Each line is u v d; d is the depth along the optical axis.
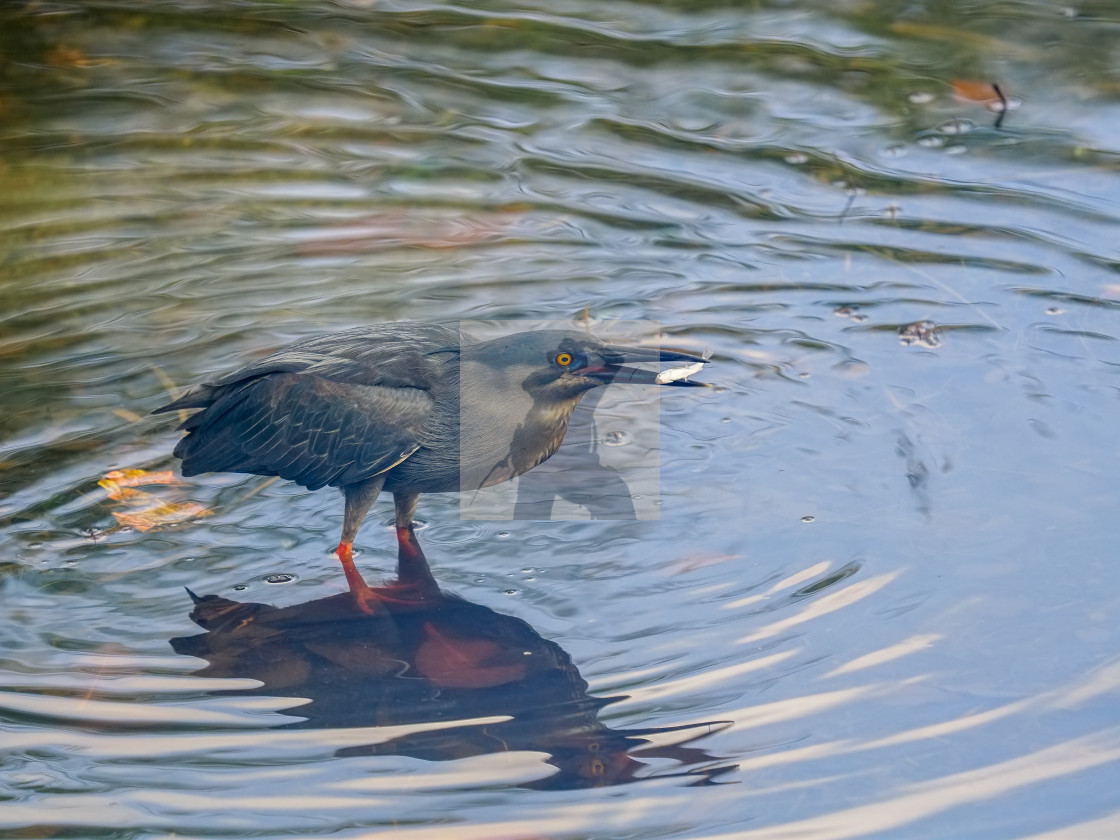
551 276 11.88
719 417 9.97
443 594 8.41
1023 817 6.27
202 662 7.77
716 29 16.58
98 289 11.74
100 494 9.34
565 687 7.40
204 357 10.73
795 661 7.48
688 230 12.52
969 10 16.77
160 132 14.52
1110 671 7.22
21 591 8.37
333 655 7.82
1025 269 11.55
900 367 10.38
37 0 17.64
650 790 6.60
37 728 7.10
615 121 14.49
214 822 6.43
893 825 6.27
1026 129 13.90
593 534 8.95
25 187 13.39
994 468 9.12
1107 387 9.92
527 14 17.22
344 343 9.78
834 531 8.65
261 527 9.31
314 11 17.42
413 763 6.88
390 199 13.23
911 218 12.48
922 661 7.39
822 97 14.77
